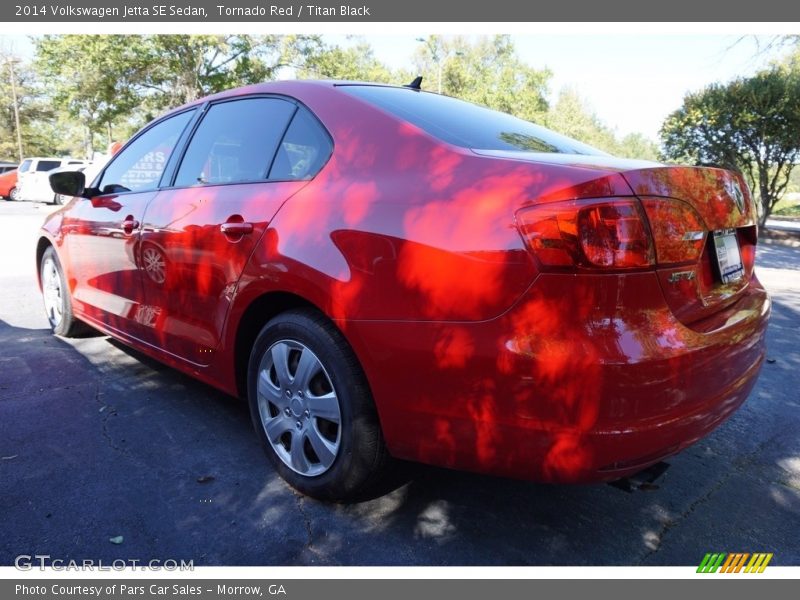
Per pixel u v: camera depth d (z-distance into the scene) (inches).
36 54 962.1
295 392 92.2
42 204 919.0
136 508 91.4
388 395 78.7
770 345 189.3
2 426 117.8
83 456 106.8
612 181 67.8
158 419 123.1
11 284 258.7
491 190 71.1
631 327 67.1
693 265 76.7
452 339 71.2
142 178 135.9
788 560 83.4
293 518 90.0
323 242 84.3
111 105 1032.2
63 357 159.8
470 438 72.8
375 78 1385.3
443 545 84.8
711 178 83.8
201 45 924.6
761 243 641.0
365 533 87.0
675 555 84.0
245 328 102.0
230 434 117.2
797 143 618.2
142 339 131.0
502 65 1978.3
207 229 105.0
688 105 660.7
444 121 94.3
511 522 90.6
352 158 88.2
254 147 106.7
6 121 2065.7
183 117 130.1
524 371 66.6
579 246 64.9
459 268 70.6
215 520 89.0
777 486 103.0
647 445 67.4
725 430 125.2
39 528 85.9
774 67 615.8
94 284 148.9
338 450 86.9
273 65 999.0
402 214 76.9
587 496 98.0
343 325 81.3
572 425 65.7
